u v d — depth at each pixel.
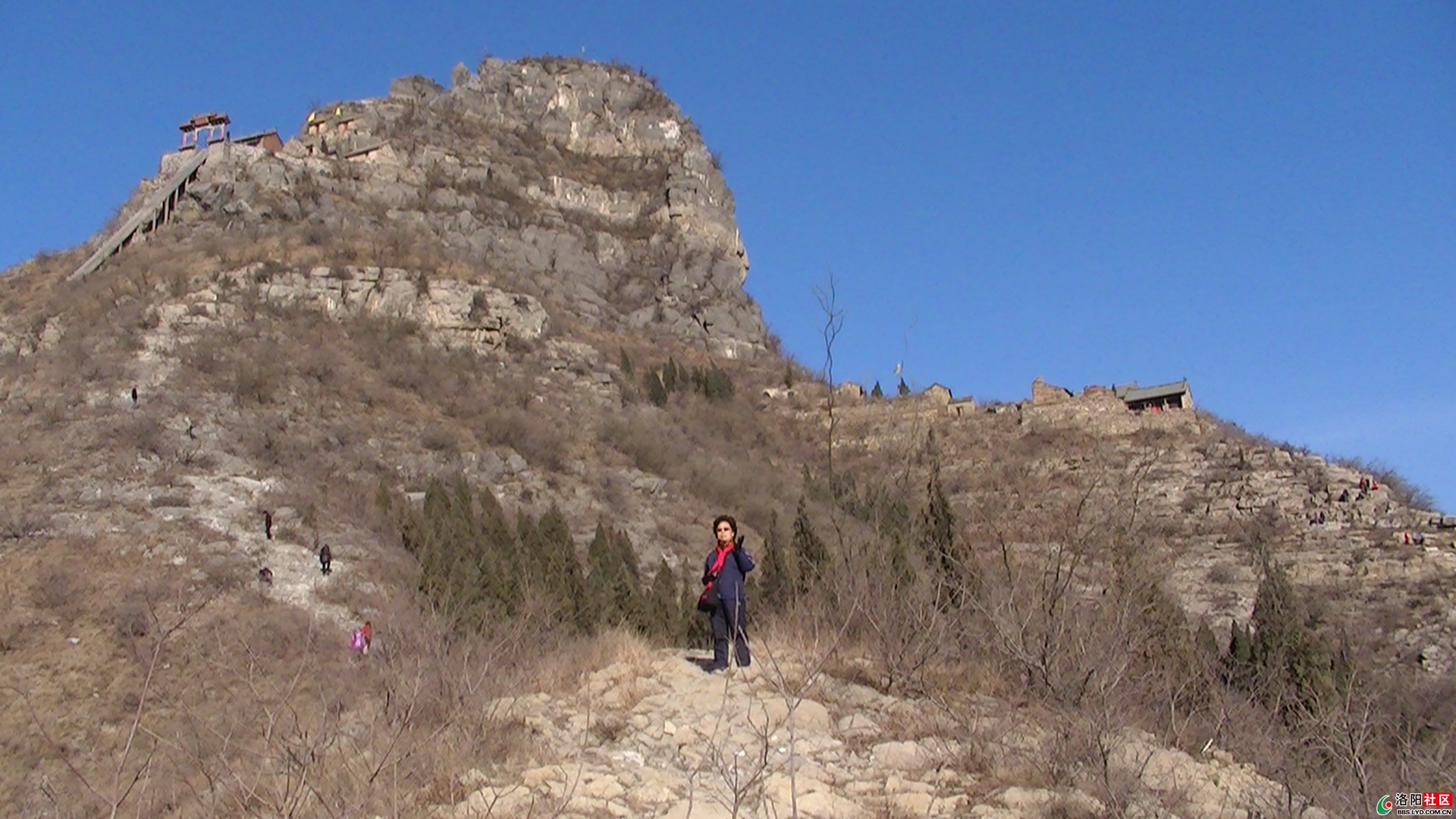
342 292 63.00
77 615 28.06
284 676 13.57
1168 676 11.71
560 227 91.75
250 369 51.94
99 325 55.62
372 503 41.88
